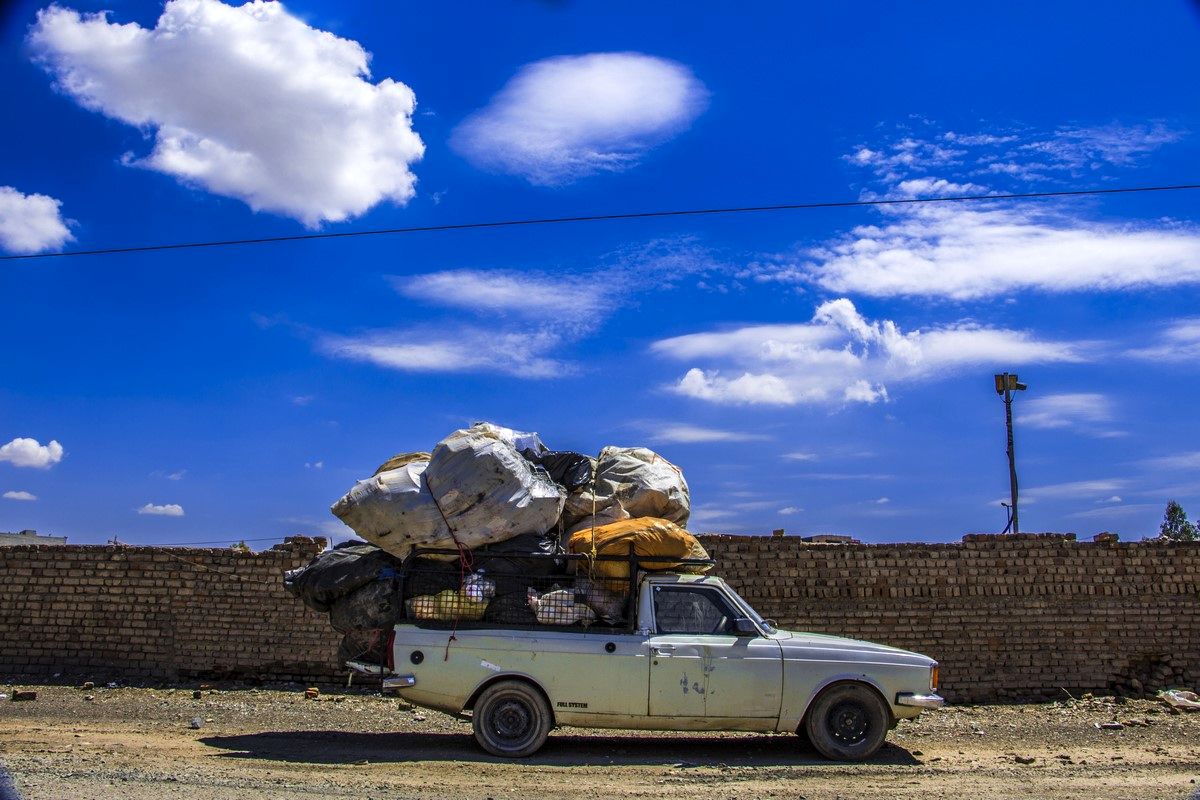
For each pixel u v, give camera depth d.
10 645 14.49
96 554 14.62
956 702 13.95
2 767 8.11
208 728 11.02
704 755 9.74
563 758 9.41
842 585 14.24
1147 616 14.24
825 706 9.49
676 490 10.57
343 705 12.90
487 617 9.57
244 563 14.44
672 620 9.57
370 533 9.59
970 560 14.33
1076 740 11.14
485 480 9.53
